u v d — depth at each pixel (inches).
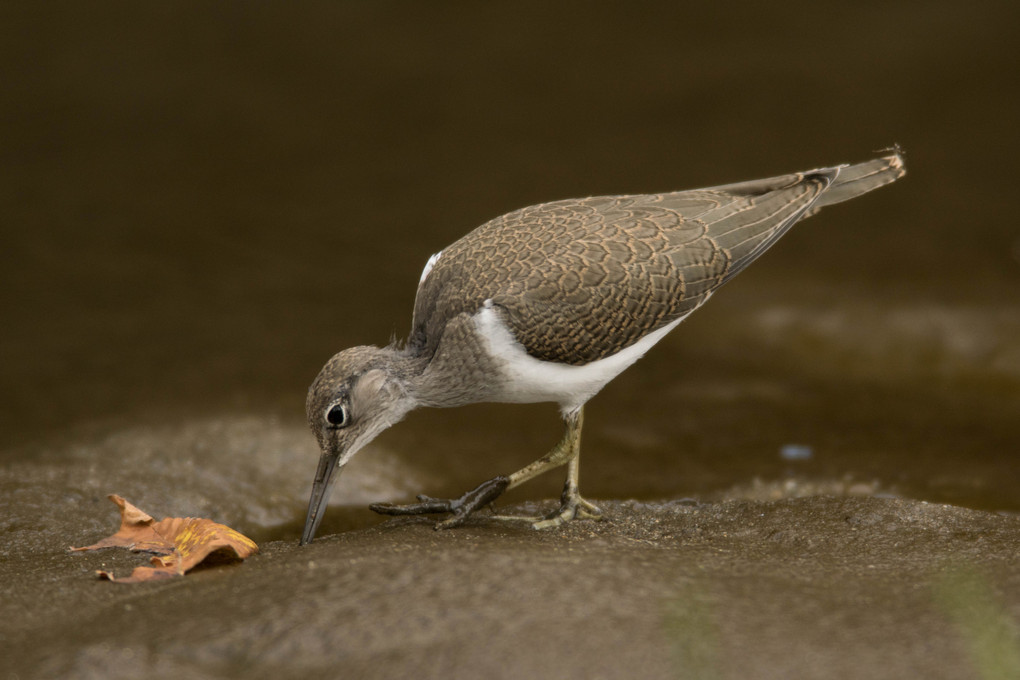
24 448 430.3
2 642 244.5
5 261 641.0
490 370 342.6
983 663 210.7
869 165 401.7
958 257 648.4
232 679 214.7
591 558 272.8
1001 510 392.2
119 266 645.3
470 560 262.7
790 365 568.1
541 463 363.6
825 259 665.0
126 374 508.1
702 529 343.3
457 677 209.6
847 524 331.3
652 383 550.3
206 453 434.6
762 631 226.2
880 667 210.7
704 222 369.1
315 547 314.3
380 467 441.7
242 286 626.8
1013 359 550.3
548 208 378.3
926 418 502.9
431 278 360.8
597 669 210.4
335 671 214.8
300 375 514.0
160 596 263.9
